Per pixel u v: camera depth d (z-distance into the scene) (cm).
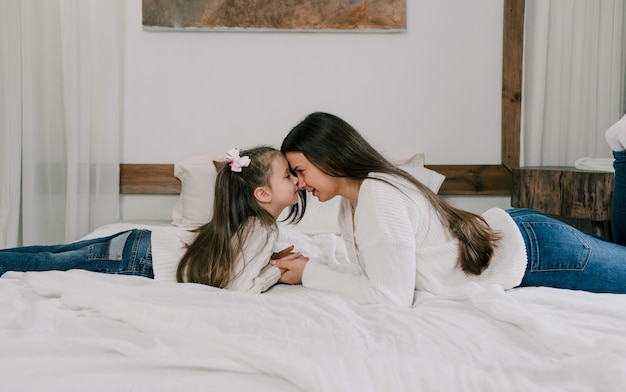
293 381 87
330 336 105
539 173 260
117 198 296
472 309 121
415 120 304
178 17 293
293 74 301
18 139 280
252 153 148
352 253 153
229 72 300
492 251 142
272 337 105
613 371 85
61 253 160
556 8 295
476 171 301
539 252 146
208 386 87
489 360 94
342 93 302
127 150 301
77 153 286
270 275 146
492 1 298
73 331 106
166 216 303
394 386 86
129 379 87
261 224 145
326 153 138
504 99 299
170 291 128
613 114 295
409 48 300
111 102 290
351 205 153
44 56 283
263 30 295
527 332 105
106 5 285
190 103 300
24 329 107
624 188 186
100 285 133
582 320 113
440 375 88
